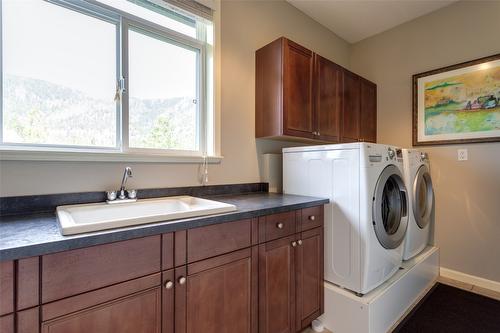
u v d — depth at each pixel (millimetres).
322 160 1809
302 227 1579
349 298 1593
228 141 2025
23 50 1266
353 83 2643
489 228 2242
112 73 1525
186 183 1795
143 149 1628
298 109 2055
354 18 2730
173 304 1013
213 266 1138
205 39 1946
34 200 1238
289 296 1488
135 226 931
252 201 1620
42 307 741
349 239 1646
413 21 2734
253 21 2197
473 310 1892
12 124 1236
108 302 858
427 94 2598
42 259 743
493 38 2227
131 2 1602
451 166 2449
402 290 1843
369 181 1598
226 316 1186
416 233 2166
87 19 1448
